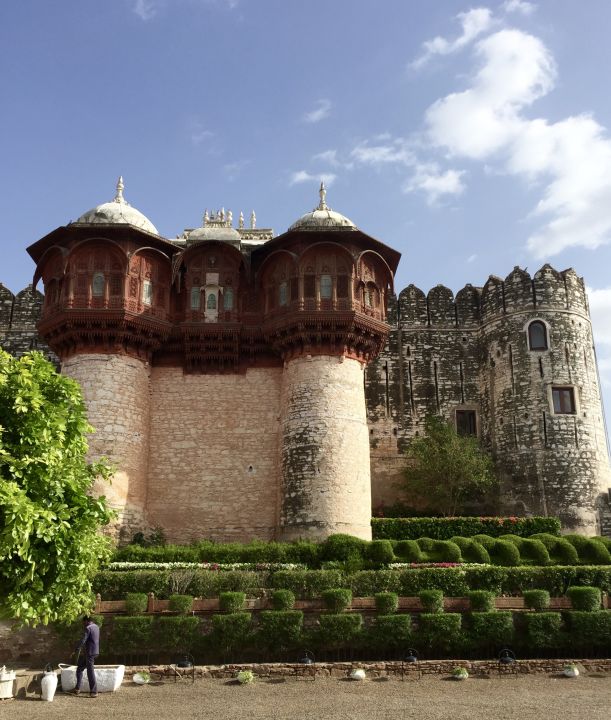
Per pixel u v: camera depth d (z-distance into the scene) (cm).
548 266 4491
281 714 1700
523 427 4238
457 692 1944
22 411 1769
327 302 3503
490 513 4216
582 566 2722
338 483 3278
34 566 1688
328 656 2341
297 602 2447
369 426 4556
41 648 2397
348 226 3622
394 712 1716
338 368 3466
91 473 2014
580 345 4381
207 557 2950
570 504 4041
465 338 4747
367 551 3023
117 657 2338
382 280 3759
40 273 3738
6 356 1884
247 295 3759
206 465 3547
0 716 1694
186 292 3706
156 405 3625
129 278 3519
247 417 3619
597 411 4316
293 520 3253
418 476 4234
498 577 2638
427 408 4600
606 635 2366
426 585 2588
